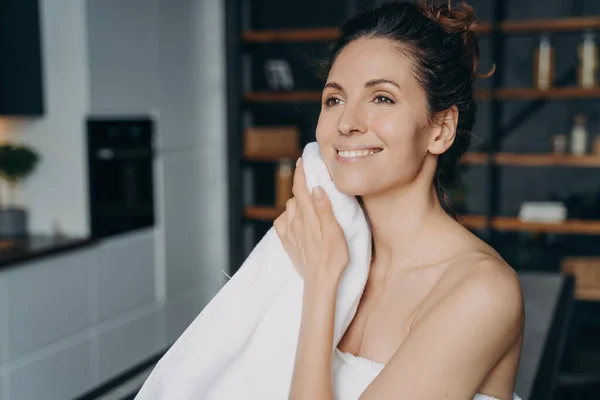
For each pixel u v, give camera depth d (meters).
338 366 0.90
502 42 4.11
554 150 3.89
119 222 3.32
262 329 0.91
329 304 0.85
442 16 0.90
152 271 3.60
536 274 1.96
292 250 0.91
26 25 3.01
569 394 2.76
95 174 3.13
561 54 4.01
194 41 4.02
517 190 4.20
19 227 3.11
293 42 4.48
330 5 4.43
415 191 0.91
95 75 3.10
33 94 3.05
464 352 0.78
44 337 2.79
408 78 0.84
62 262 2.89
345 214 0.89
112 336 3.24
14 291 2.62
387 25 0.86
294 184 0.90
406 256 0.93
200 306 4.12
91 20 3.06
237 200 4.25
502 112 4.16
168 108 3.74
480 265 0.84
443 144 0.90
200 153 4.11
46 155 3.13
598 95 3.74
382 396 0.78
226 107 4.17
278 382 0.90
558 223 3.80
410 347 0.80
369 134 0.84
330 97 0.89
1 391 2.58
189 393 0.96
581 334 3.74
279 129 4.27
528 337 1.48
